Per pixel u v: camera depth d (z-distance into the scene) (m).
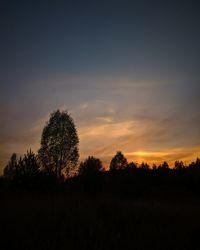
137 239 8.91
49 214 11.10
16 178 21.25
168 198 26.27
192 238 9.52
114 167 48.31
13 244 7.64
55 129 29.55
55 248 7.64
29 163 22.48
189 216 14.05
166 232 9.99
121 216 11.94
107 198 16.81
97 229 9.62
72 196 16.12
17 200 14.47
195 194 33.56
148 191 33.72
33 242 7.82
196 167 48.19
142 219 11.77
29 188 20.23
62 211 11.77
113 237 8.92
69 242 8.09
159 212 14.28
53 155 29.02
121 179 31.06
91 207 13.07
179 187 41.16
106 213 12.36
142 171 51.44
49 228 9.34
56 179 21.91
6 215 10.84
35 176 21.22
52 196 16.05
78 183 24.44
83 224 10.23
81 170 27.77
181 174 50.53
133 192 28.70
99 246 8.09
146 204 16.45
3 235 8.27
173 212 14.84
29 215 10.95
